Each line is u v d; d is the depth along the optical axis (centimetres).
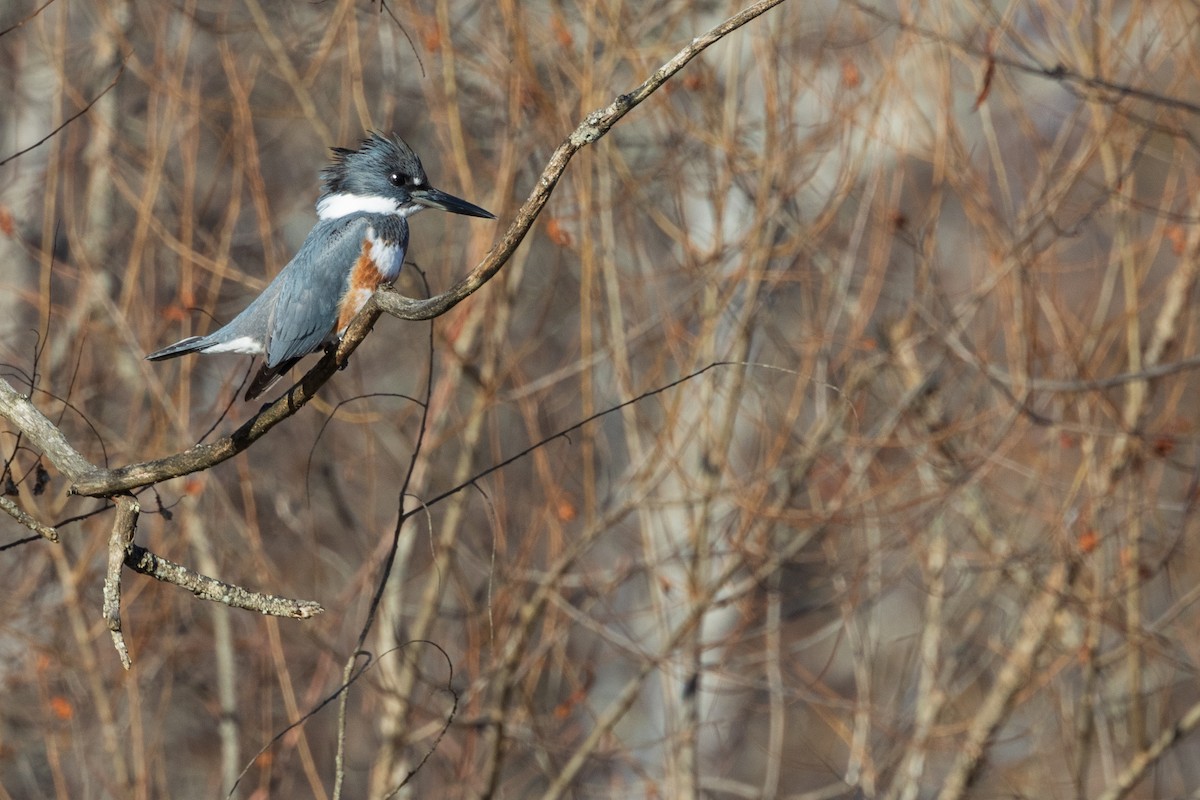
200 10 1505
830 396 1380
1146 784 1647
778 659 1323
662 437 1264
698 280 1283
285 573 1552
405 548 1371
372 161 923
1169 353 1341
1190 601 1342
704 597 1274
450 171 1377
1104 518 1359
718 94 1405
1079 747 1318
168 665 1348
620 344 1279
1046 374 1319
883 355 1294
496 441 1336
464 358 1336
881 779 1459
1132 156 1254
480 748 1469
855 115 1289
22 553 1439
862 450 1323
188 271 1285
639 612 1312
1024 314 1241
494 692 1316
